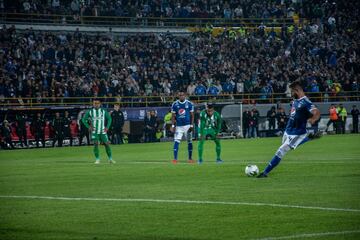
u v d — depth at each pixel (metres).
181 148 75.69
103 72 98.31
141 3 123.12
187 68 105.94
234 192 30.92
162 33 119.62
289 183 34.34
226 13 127.88
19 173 44.69
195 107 94.81
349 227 21.86
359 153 59.78
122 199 29.31
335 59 117.62
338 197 28.70
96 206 27.36
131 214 25.12
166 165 49.28
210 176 39.19
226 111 97.44
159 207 26.70
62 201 29.08
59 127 85.44
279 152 37.25
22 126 83.31
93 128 53.16
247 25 128.12
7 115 84.81
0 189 34.22
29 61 94.06
